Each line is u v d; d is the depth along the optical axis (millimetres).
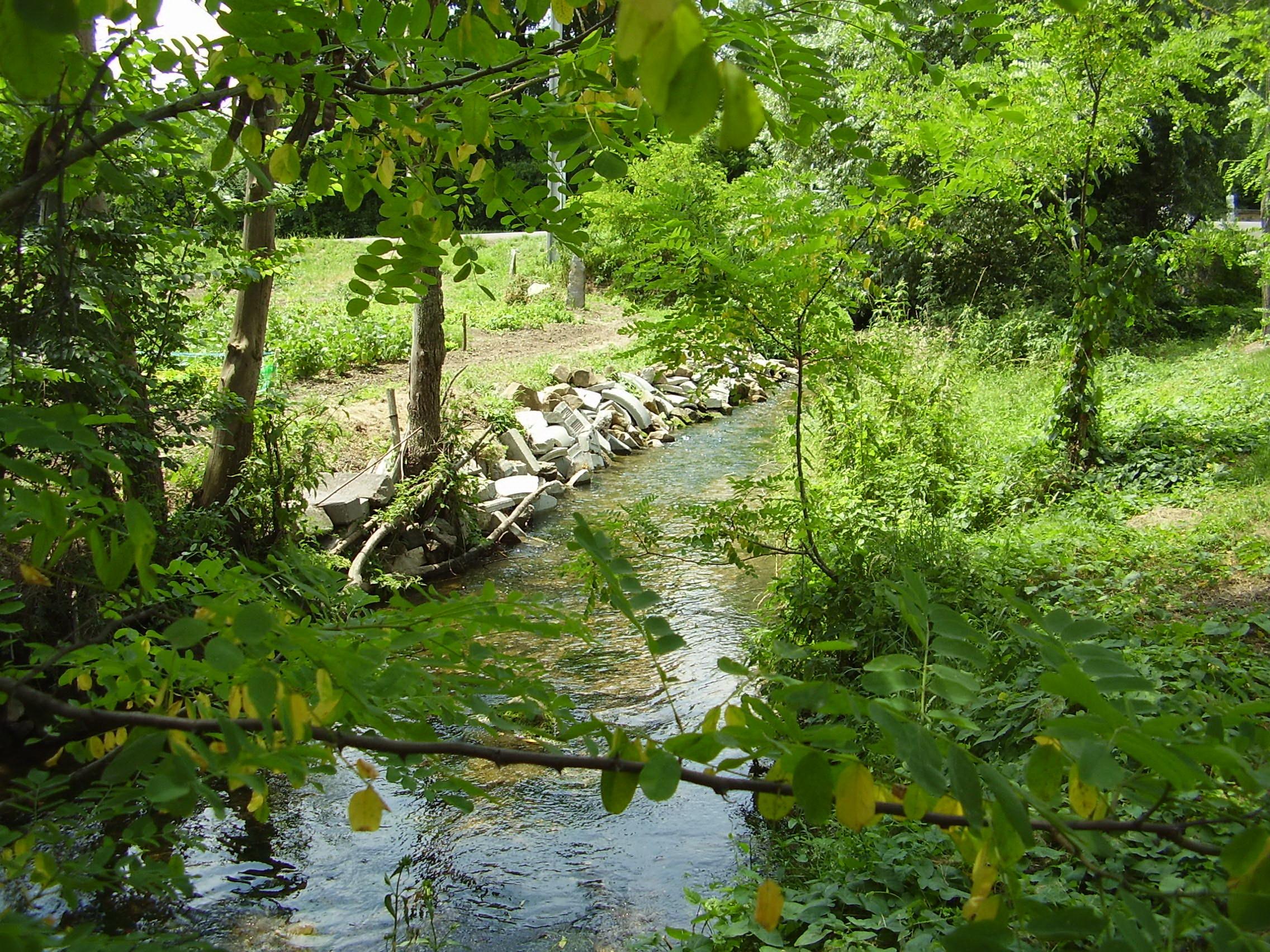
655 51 588
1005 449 9891
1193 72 9258
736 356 5785
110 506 1200
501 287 26750
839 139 1895
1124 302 9289
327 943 4008
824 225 5340
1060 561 6703
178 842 2289
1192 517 7906
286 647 1144
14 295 2982
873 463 8125
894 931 3424
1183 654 4555
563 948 3988
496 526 10438
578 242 2270
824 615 5715
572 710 1640
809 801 997
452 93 2004
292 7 1689
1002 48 8953
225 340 7875
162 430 6516
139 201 5168
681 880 4461
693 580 8633
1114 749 1055
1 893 2275
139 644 1598
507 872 4562
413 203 2191
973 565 6133
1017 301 19000
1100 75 8875
